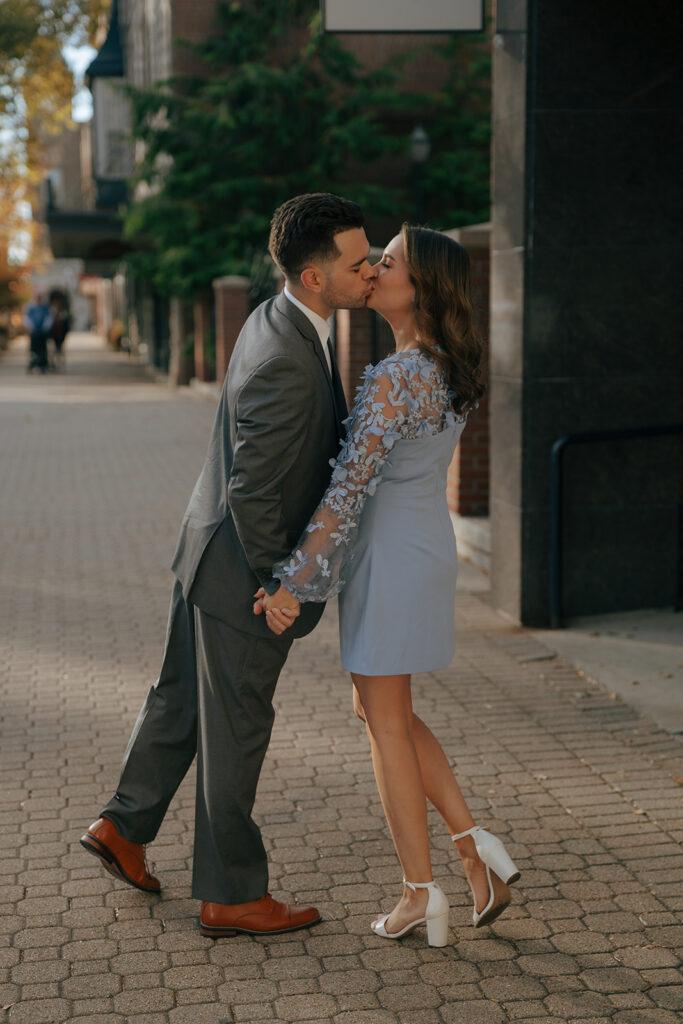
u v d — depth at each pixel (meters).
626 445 5.93
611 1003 2.71
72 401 21.05
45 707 4.89
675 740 4.40
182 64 21.73
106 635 6.09
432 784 3.03
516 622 6.05
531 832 3.62
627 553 6.05
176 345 24.30
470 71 21.39
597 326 5.77
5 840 3.60
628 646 5.59
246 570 2.83
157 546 8.45
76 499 10.49
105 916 3.14
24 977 2.84
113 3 34.56
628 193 5.68
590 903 3.19
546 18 5.50
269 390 2.65
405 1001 2.73
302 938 3.03
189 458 13.12
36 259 37.94
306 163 20.77
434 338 2.81
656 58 5.58
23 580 7.40
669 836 3.58
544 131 5.59
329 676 5.30
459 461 7.75
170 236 20.61
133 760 3.14
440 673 5.26
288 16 20.78
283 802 3.87
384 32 6.22
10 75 26.98
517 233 5.76
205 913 3.02
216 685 2.89
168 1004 2.72
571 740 4.41
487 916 2.96
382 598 2.82
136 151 31.38
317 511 2.73
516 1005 2.71
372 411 2.70
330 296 2.73
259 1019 2.66
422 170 20.81
